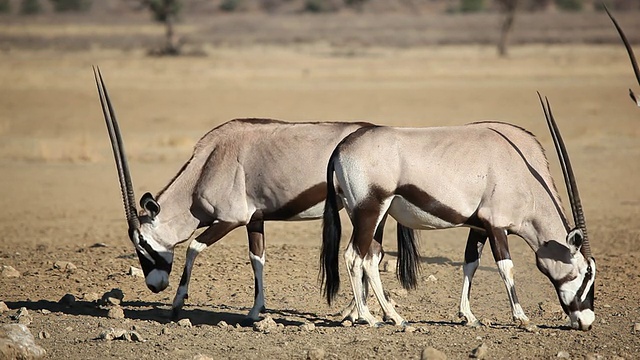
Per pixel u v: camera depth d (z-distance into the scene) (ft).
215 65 368.27
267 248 87.45
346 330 58.23
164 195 64.44
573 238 56.08
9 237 96.63
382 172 57.62
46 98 244.63
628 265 80.02
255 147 62.75
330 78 306.96
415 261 62.13
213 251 85.71
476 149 57.82
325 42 570.87
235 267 79.20
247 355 52.34
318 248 87.66
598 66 346.74
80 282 74.69
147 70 337.52
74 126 195.62
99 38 595.06
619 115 207.72
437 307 66.44
